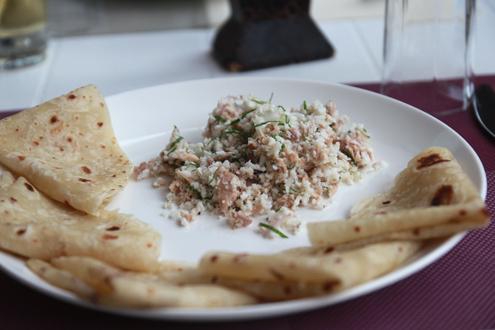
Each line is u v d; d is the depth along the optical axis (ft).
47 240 1.41
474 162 1.58
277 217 1.54
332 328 1.31
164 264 1.41
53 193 1.58
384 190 1.62
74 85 2.31
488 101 1.95
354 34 2.59
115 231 1.46
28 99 2.22
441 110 1.94
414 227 1.36
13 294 1.39
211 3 2.96
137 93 1.93
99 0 3.03
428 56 2.04
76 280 1.28
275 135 1.66
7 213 1.48
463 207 1.34
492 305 1.35
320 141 1.64
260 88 1.95
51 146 1.71
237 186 1.60
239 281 1.31
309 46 2.39
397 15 2.05
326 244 1.40
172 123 1.88
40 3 2.45
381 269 1.31
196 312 1.23
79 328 1.32
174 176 1.69
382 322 1.32
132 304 1.23
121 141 1.83
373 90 2.08
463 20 2.01
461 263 1.44
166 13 2.88
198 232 1.53
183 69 2.39
